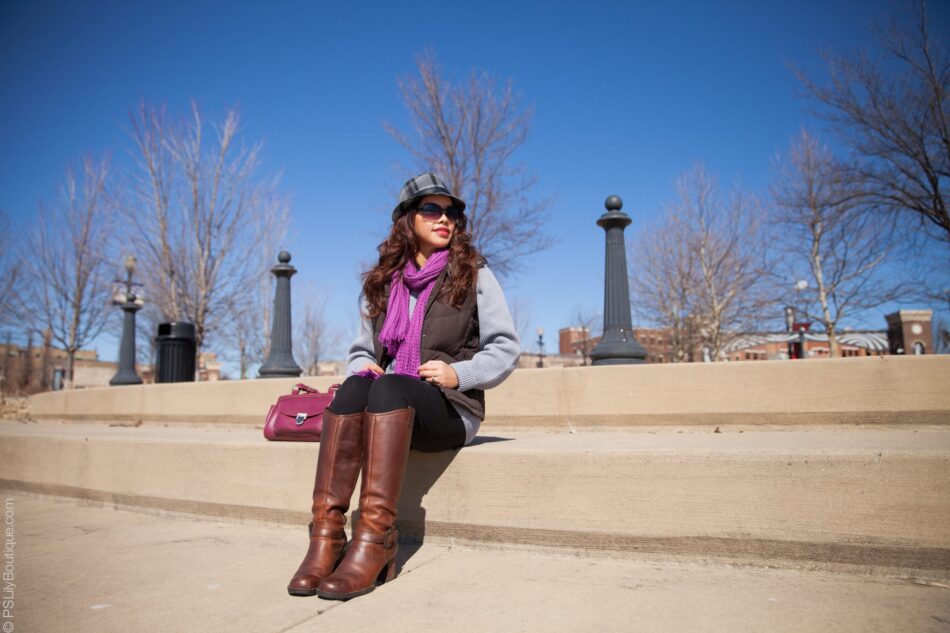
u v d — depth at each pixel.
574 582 1.93
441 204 2.54
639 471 2.13
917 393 3.96
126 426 7.11
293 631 1.61
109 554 2.47
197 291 14.68
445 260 2.48
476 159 14.07
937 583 1.78
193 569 2.24
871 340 31.52
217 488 3.05
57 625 1.70
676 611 1.65
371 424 2.03
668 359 26.17
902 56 12.83
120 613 1.79
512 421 5.04
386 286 2.56
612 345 5.74
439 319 2.39
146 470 3.33
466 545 2.40
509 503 2.32
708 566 2.04
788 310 20.94
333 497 2.06
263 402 6.32
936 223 13.60
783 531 1.95
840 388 4.14
